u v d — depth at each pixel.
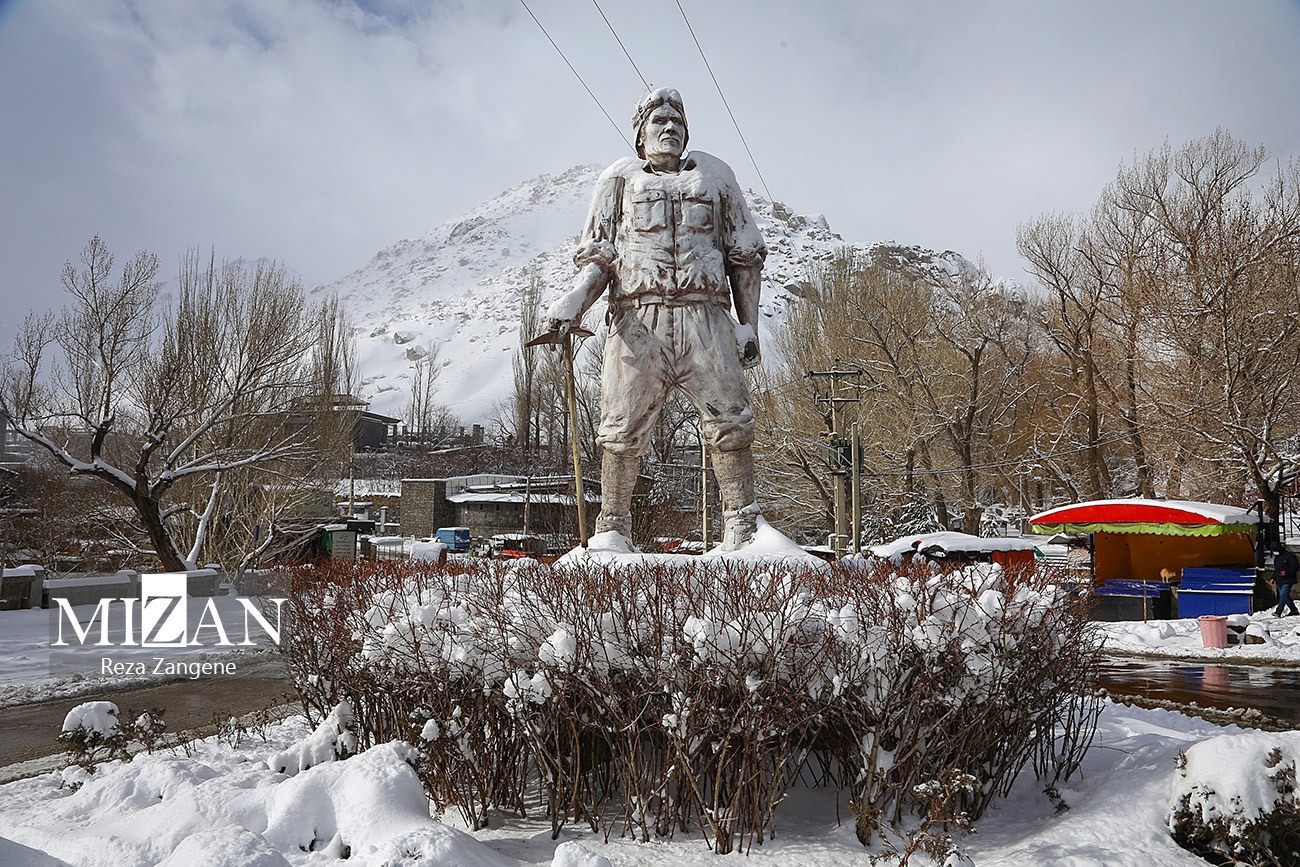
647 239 8.23
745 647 4.79
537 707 5.15
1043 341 43.25
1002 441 42.66
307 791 4.72
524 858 4.73
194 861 3.80
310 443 29.89
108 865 4.36
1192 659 15.93
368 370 174.38
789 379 43.84
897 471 41.16
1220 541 24.30
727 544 8.21
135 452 29.58
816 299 46.12
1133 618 21.91
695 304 8.22
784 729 4.88
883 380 41.00
